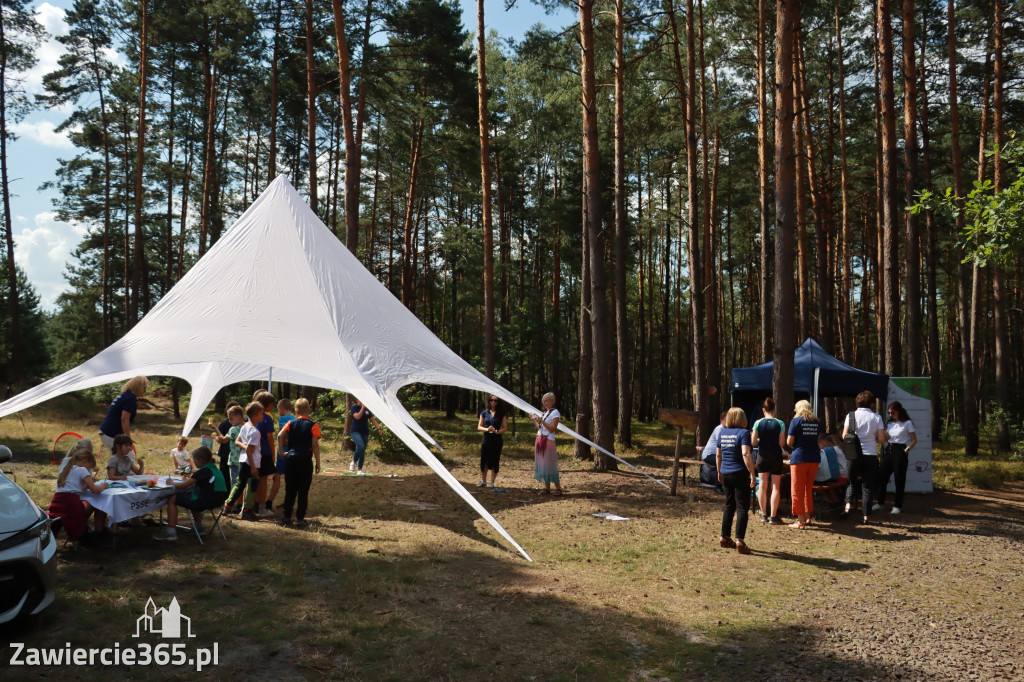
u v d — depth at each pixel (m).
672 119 21.47
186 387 30.98
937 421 23.77
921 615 5.54
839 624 5.27
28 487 9.25
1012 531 8.91
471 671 4.15
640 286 37.16
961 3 20.50
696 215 17.62
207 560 6.21
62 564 5.92
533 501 10.32
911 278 16.19
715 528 8.69
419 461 14.84
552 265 39.94
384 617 5.00
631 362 42.91
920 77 22.23
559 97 24.62
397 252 34.94
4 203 26.56
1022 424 19.84
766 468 9.05
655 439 23.72
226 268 10.48
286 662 4.14
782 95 10.40
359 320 10.61
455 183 28.22
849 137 25.88
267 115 29.66
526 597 5.62
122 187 31.92
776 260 10.41
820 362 12.20
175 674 3.90
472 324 33.53
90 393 25.30
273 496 8.70
